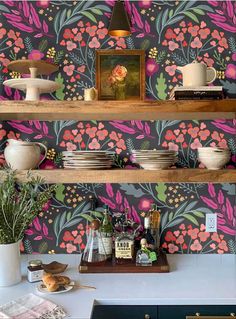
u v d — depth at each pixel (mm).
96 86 2029
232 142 2049
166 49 2055
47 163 2055
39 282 1688
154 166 1805
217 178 1771
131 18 2051
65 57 2055
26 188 1716
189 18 2053
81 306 1433
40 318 1332
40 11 2053
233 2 2043
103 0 2055
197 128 2059
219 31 2047
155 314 1516
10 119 2031
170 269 1843
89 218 2064
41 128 2059
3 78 2047
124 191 2066
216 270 1840
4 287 1632
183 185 2059
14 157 1763
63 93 2055
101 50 2029
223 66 2047
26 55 2055
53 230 2062
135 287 1620
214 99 1747
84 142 2066
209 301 1512
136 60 2037
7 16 2049
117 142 2062
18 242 1688
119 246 1864
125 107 1744
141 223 2055
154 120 2062
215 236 2059
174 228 2061
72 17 2053
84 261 1822
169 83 2055
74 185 2068
